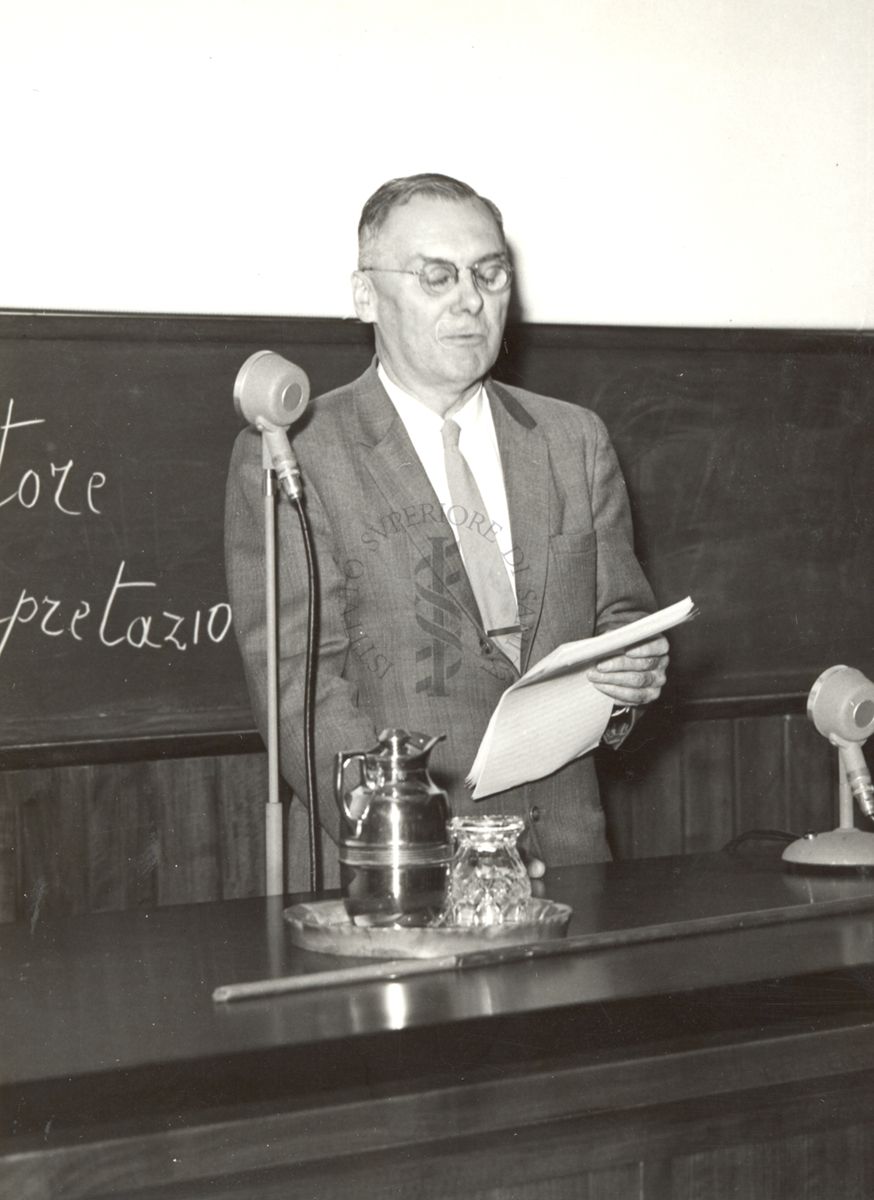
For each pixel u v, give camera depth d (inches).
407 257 69.2
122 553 94.7
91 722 94.0
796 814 113.4
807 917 53.8
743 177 112.1
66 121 93.3
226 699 97.0
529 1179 42.9
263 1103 40.1
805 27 113.7
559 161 106.0
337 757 51.1
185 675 96.1
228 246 97.4
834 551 114.6
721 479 111.0
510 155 104.5
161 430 95.4
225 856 97.2
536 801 70.1
